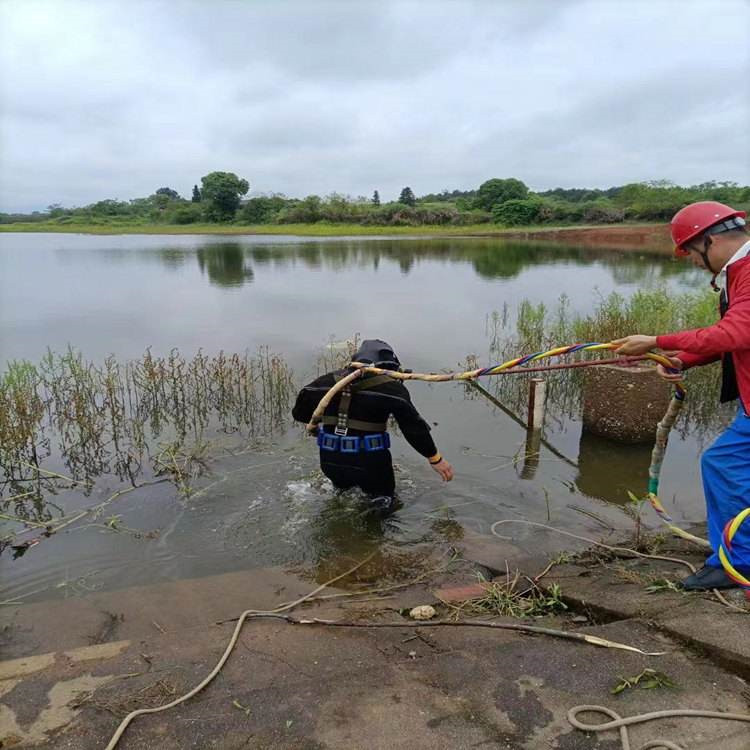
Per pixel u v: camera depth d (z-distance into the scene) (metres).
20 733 2.34
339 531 4.64
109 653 2.92
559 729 2.26
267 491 5.28
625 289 16.06
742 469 2.99
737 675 2.50
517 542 4.43
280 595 3.78
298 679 2.63
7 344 10.52
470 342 10.51
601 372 6.33
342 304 14.38
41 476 5.68
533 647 2.79
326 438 4.88
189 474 5.64
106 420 7.17
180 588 3.85
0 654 3.17
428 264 24.19
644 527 4.62
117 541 4.53
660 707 2.34
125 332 11.43
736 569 3.04
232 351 9.90
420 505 5.04
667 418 3.75
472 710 2.38
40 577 4.07
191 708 2.46
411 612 3.39
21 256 29.19
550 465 5.81
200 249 33.16
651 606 3.04
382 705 2.43
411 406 4.72
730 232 2.99
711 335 2.83
